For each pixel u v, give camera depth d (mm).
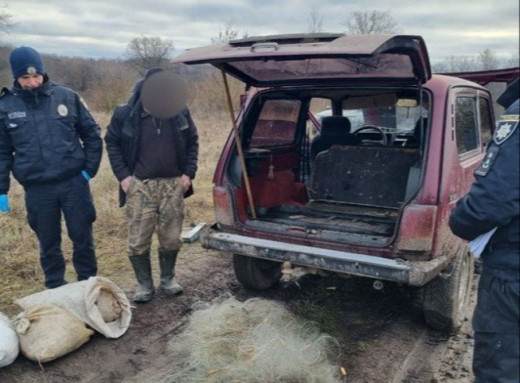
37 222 4082
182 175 4215
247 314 3539
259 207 4324
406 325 4066
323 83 4117
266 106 4402
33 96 3875
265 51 3143
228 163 4059
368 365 3480
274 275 4652
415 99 4246
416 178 3512
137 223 4117
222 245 3928
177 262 5262
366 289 4703
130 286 4652
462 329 4012
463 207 2217
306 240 3713
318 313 4215
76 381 3260
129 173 4117
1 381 3188
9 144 3949
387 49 2996
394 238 3389
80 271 4332
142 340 3727
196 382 3094
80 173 4117
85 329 3535
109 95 26562
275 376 3051
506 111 2186
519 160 2061
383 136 4773
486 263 2262
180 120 4059
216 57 3305
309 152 4953
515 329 2172
